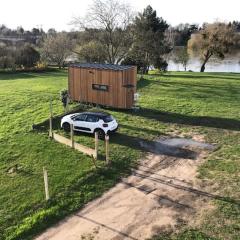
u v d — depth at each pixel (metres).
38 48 98.81
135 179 21.42
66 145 26.27
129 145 26.30
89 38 59.75
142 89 45.59
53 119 31.50
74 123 28.34
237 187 20.09
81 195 19.80
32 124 30.58
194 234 16.11
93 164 23.20
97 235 16.39
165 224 16.97
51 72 71.62
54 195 19.86
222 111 35.19
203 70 86.81
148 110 35.19
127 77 34.88
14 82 53.62
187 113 34.38
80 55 66.69
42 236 16.58
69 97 37.41
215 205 18.39
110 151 25.12
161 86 48.19
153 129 29.75
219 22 89.00
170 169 22.64
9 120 32.41
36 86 48.47
